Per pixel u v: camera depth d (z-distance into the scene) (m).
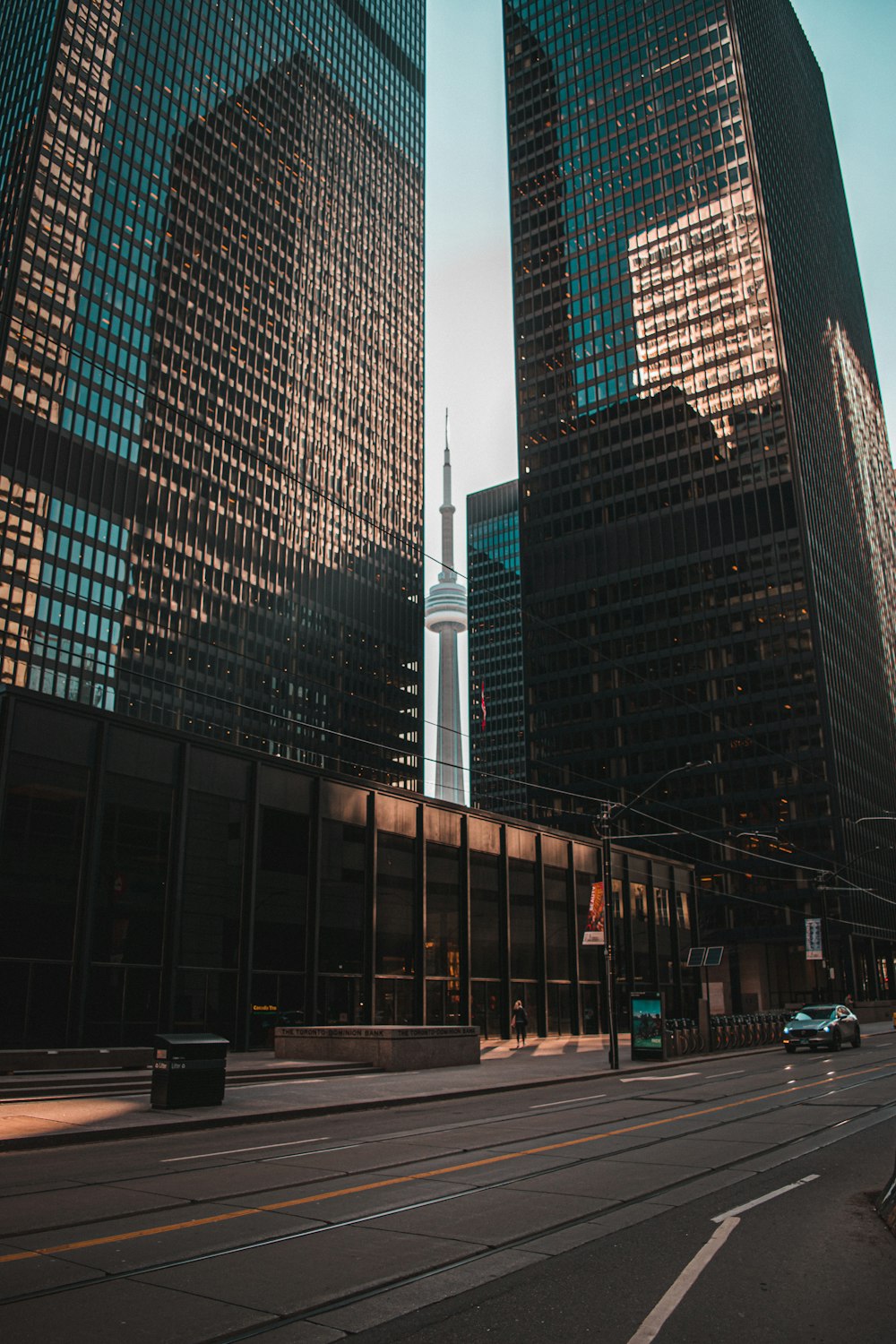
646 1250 8.15
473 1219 9.22
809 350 131.50
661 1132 15.50
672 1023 37.56
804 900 102.69
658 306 128.00
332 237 155.50
